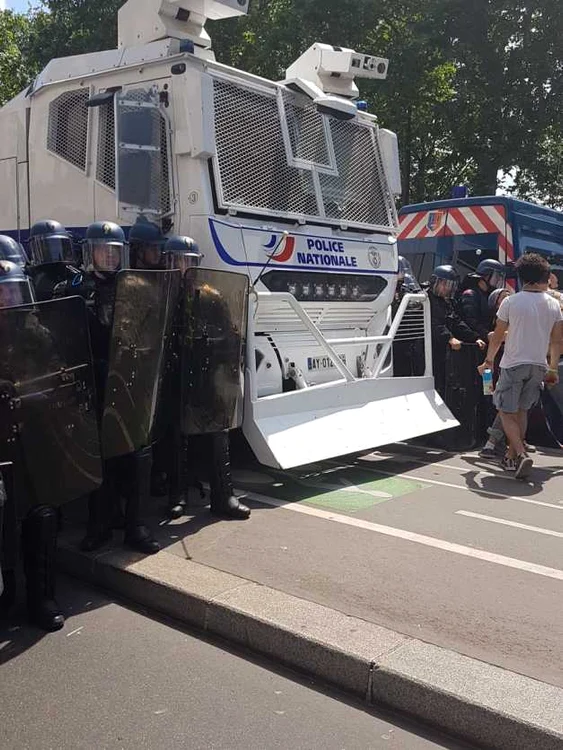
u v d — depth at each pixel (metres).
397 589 4.13
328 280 6.82
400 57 18.70
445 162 23.27
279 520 5.35
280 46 19.02
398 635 3.56
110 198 6.24
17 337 3.64
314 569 4.41
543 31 19.61
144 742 3.01
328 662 3.44
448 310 8.01
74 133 6.51
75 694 3.36
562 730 2.82
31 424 3.77
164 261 5.27
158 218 5.89
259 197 6.21
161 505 5.70
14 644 3.83
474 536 5.04
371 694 3.30
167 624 4.07
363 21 18.47
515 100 20.19
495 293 8.04
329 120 7.03
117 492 4.88
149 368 4.57
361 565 4.48
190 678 3.50
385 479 6.57
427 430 7.09
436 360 7.96
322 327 7.03
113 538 4.94
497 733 2.94
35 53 22.62
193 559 4.55
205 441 5.98
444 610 3.87
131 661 3.66
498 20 19.50
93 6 21.25
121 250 4.61
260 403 5.84
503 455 7.29
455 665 3.29
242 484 6.36
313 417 6.23
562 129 20.50
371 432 6.56
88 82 6.38
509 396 6.59
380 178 7.58
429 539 4.97
